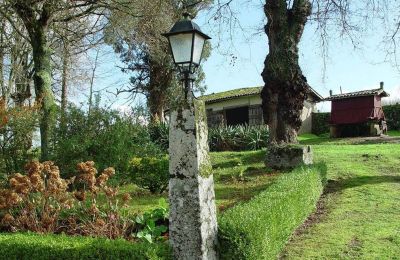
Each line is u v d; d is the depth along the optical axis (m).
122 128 10.91
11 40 18.41
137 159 10.48
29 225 5.48
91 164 5.66
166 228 5.20
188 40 4.19
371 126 25.94
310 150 12.46
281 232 5.71
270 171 11.77
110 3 14.02
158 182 9.80
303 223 7.35
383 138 22.89
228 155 15.34
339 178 11.08
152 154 12.23
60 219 5.74
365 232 6.48
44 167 5.91
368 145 18.20
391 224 6.81
